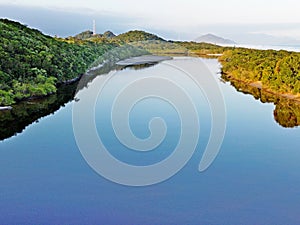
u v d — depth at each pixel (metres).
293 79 37.03
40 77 35.81
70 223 13.09
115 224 13.08
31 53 39.59
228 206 14.23
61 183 15.51
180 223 13.24
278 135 22.47
